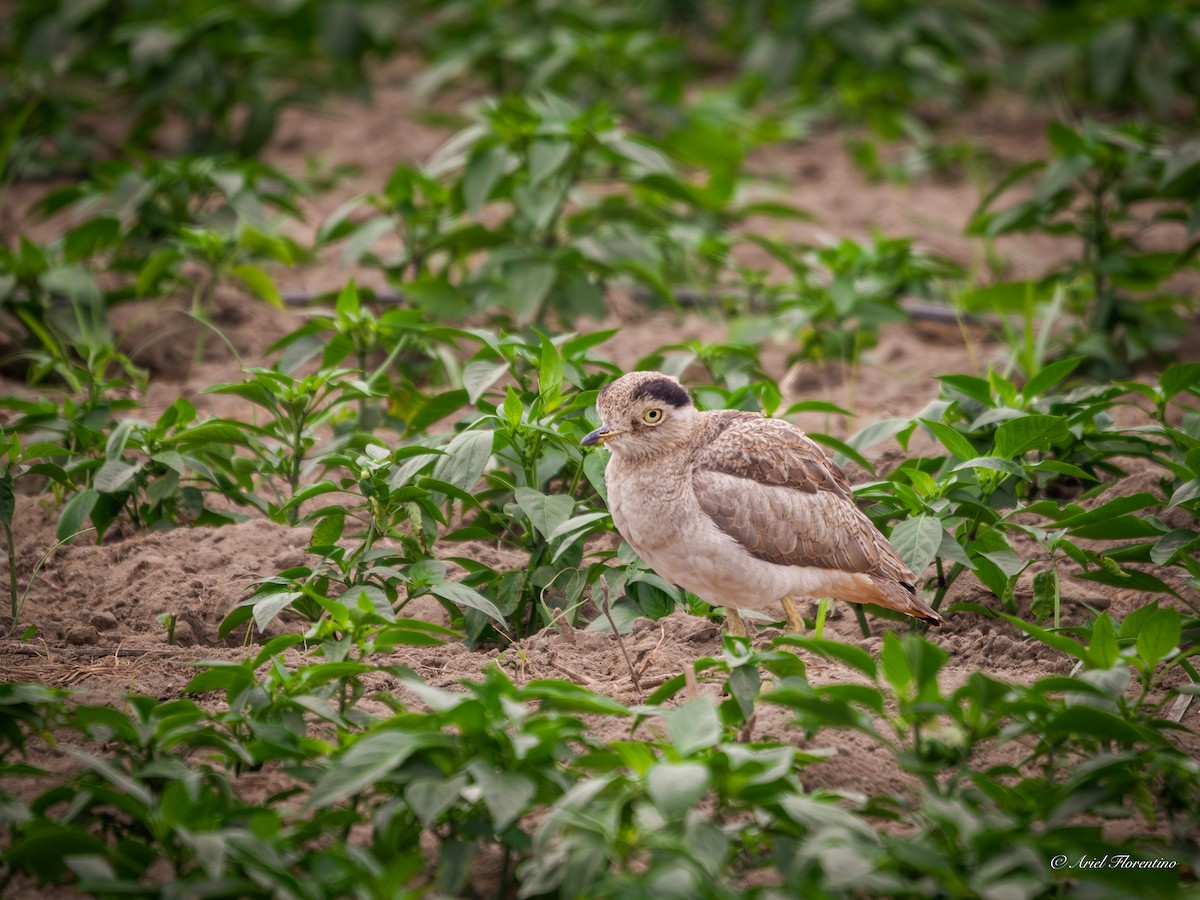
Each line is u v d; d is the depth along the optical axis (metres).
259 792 8.00
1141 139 16.14
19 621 10.30
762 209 18.66
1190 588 10.62
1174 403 14.24
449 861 7.02
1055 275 15.95
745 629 10.21
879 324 15.11
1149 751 7.45
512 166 15.36
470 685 7.19
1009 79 25.56
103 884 6.29
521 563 11.16
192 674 9.54
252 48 21.16
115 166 16.91
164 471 11.70
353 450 11.48
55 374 15.25
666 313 17.75
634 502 9.60
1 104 21.44
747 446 9.62
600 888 6.16
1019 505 11.61
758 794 6.91
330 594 10.00
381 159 23.52
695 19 27.11
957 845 6.81
